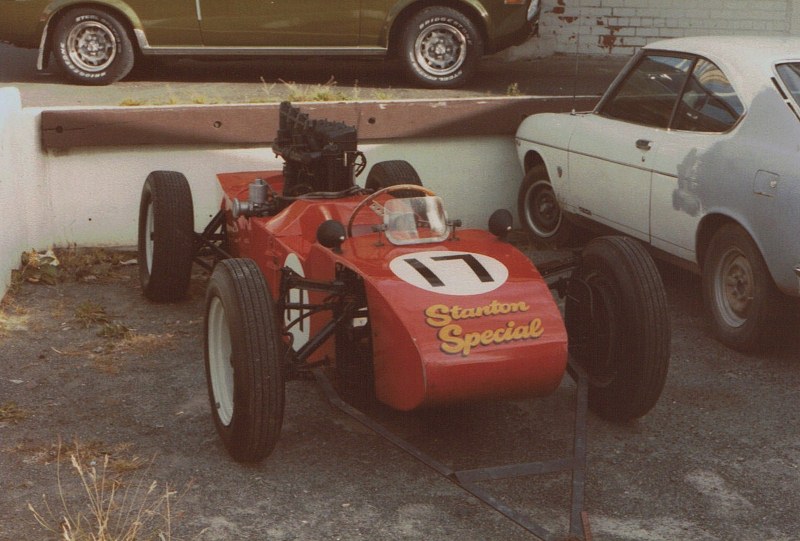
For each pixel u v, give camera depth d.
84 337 6.10
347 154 5.63
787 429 4.93
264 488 4.26
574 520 3.77
